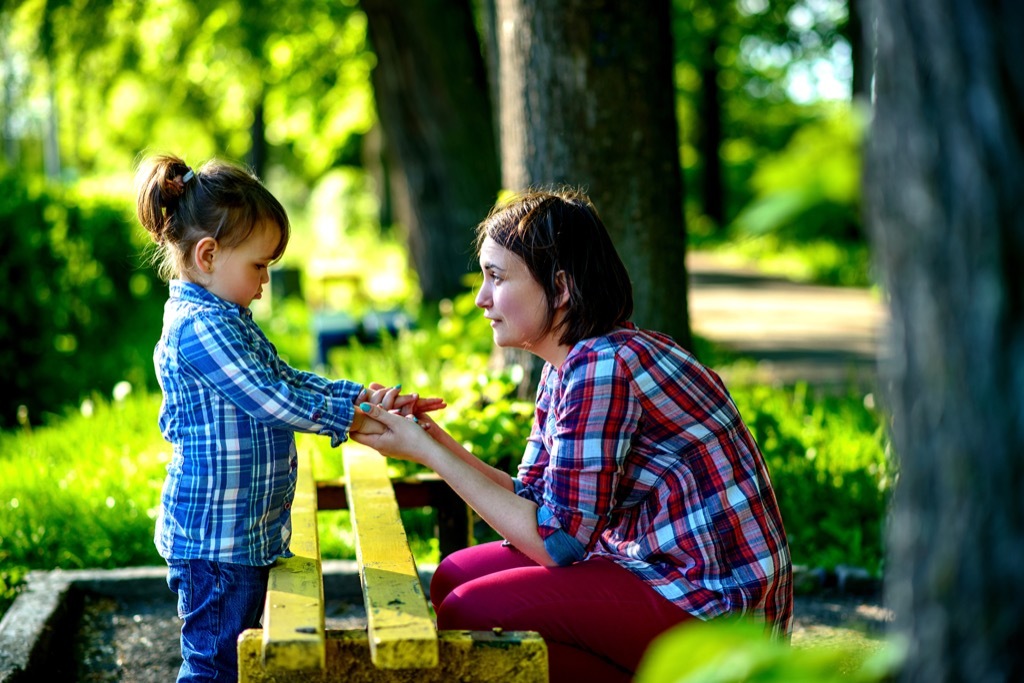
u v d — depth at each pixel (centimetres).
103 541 415
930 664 131
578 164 438
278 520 242
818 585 407
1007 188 122
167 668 332
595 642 221
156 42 1125
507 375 452
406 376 623
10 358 748
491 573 254
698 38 1641
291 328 1235
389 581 220
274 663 184
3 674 292
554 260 229
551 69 435
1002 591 125
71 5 848
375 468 335
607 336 224
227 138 2180
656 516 225
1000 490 124
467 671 197
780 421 540
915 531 134
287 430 234
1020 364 123
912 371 133
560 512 219
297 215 3192
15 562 409
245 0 1197
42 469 469
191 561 232
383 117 1002
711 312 1572
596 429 216
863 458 490
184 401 234
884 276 137
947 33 125
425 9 945
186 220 239
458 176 978
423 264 1000
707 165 3028
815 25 1253
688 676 123
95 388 795
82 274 896
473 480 230
